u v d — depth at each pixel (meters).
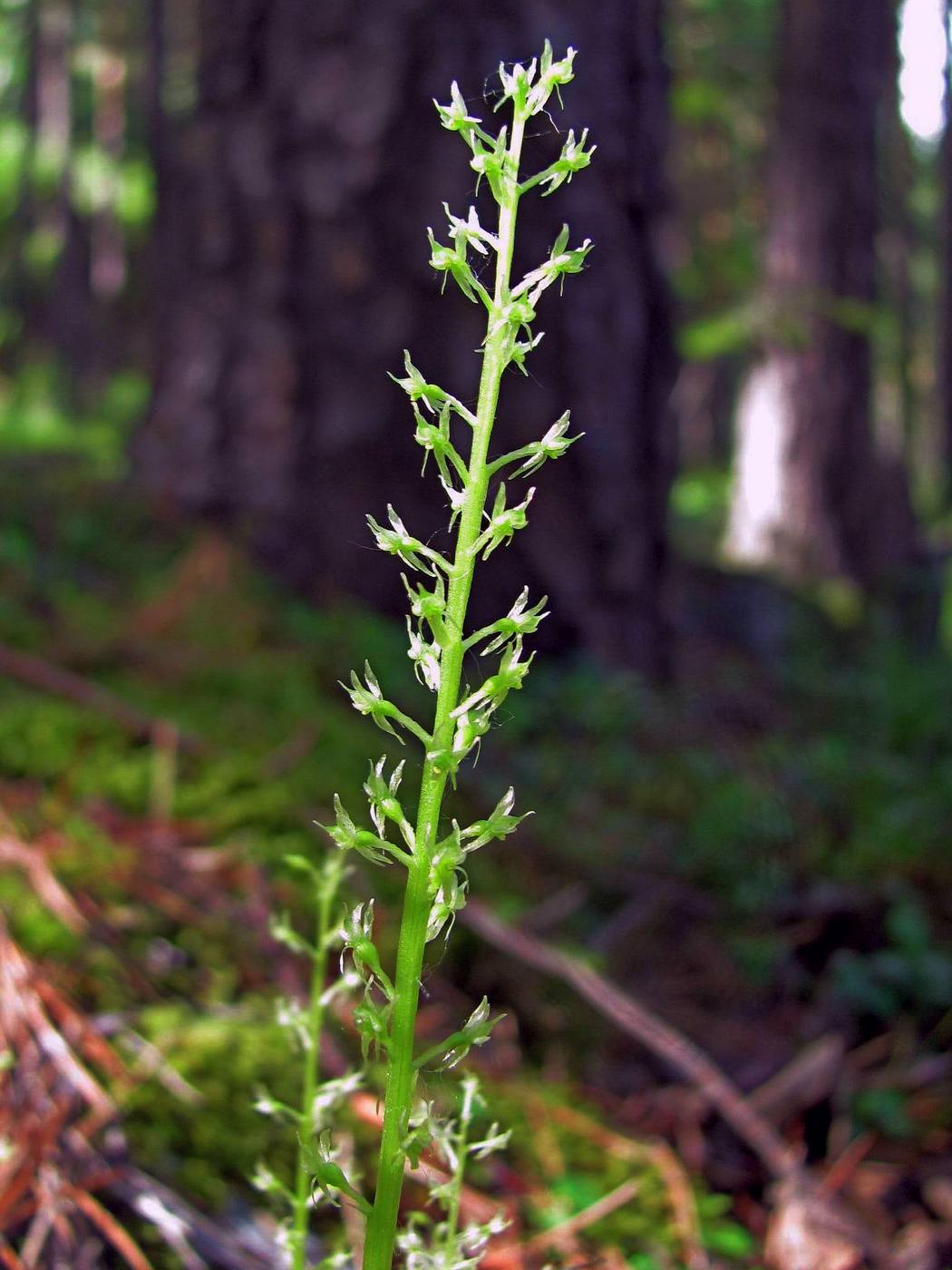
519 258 3.85
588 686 3.83
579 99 3.88
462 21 3.83
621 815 3.28
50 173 17.72
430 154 3.88
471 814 2.91
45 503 3.99
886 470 10.92
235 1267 1.36
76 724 2.49
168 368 4.26
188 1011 1.78
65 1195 1.35
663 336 4.30
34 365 15.39
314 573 3.98
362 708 0.70
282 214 3.97
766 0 12.66
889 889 2.97
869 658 7.05
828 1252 1.68
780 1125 2.05
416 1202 1.54
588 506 4.08
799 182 9.88
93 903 1.97
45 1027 1.55
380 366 3.97
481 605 3.99
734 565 8.01
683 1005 2.48
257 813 2.38
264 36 3.98
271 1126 1.56
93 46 18.66
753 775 3.77
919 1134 2.08
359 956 0.71
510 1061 2.02
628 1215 1.65
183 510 4.09
